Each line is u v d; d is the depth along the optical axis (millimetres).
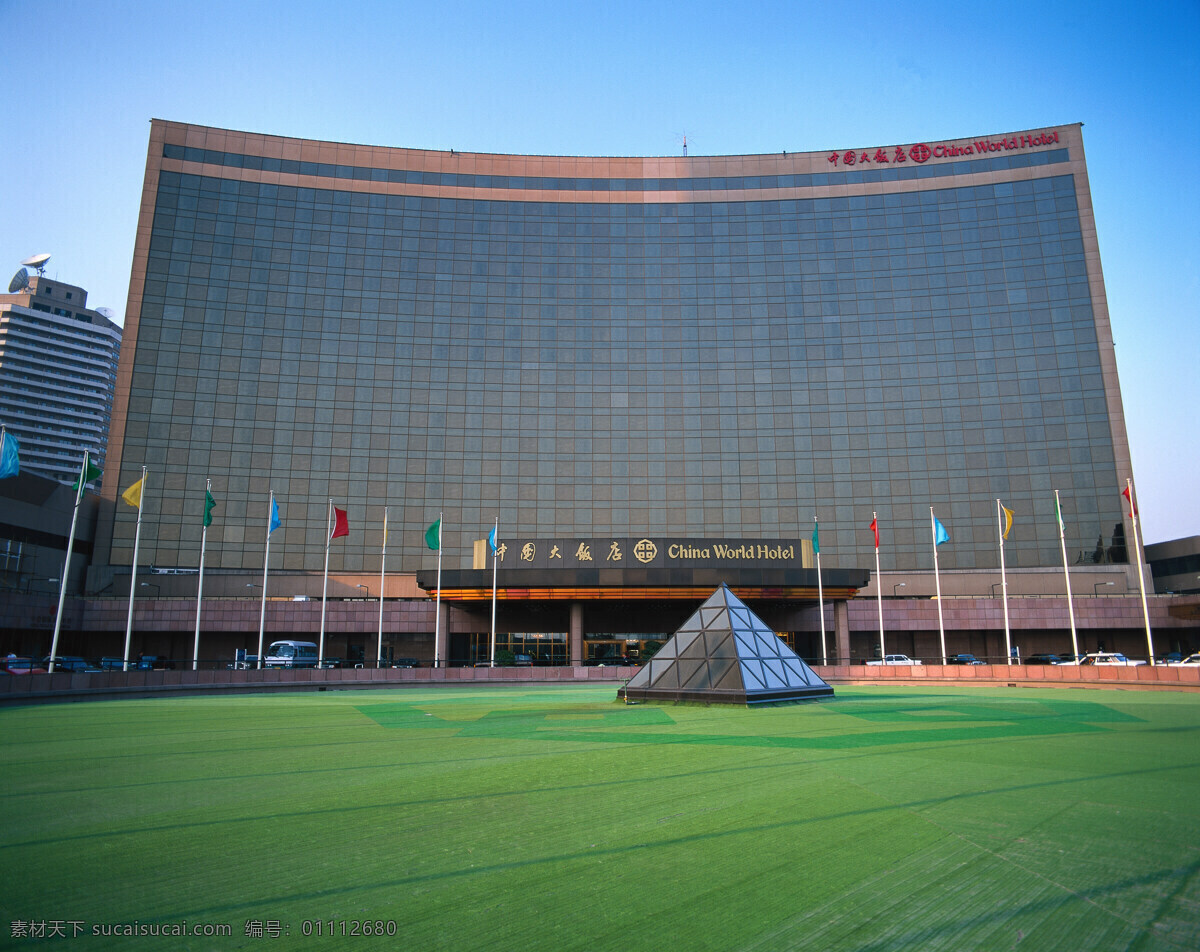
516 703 29250
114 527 77688
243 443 82125
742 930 5980
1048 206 88250
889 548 83000
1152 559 86938
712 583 60719
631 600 62969
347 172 90312
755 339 88875
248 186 88000
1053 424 83438
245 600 70688
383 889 6996
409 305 88000
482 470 84938
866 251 90062
